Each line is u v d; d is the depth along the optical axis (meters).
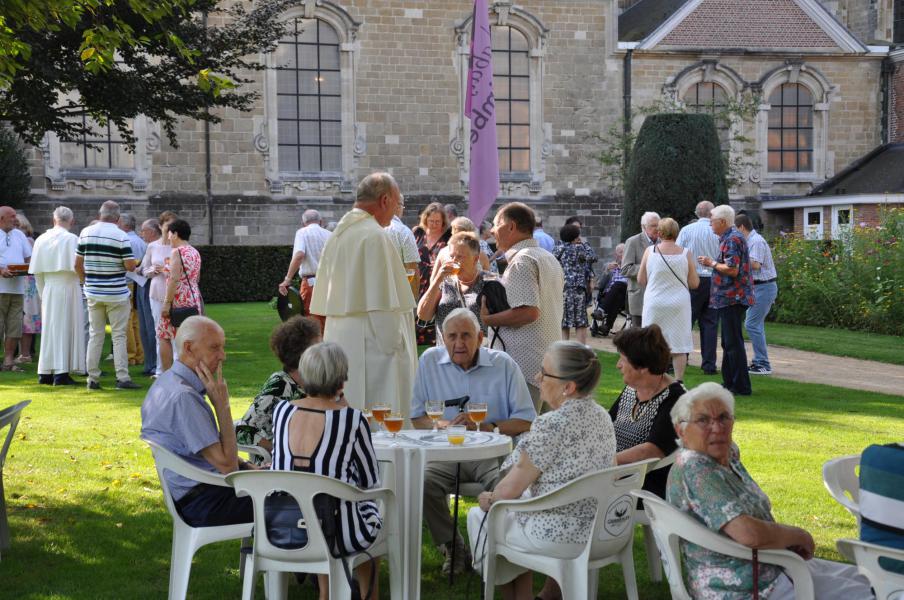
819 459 8.08
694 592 4.06
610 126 32.66
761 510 4.07
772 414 10.06
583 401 4.68
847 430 9.27
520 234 7.08
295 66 30.64
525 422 6.07
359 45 30.81
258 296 28.75
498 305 6.98
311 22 30.64
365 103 31.02
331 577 4.47
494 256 13.66
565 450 4.59
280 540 4.53
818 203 31.69
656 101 31.06
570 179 32.59
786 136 34.12
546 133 32.28
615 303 17.19
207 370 5.06
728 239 11.12
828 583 4.19
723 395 4.05
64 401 10.79
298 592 5.47
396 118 31.19
